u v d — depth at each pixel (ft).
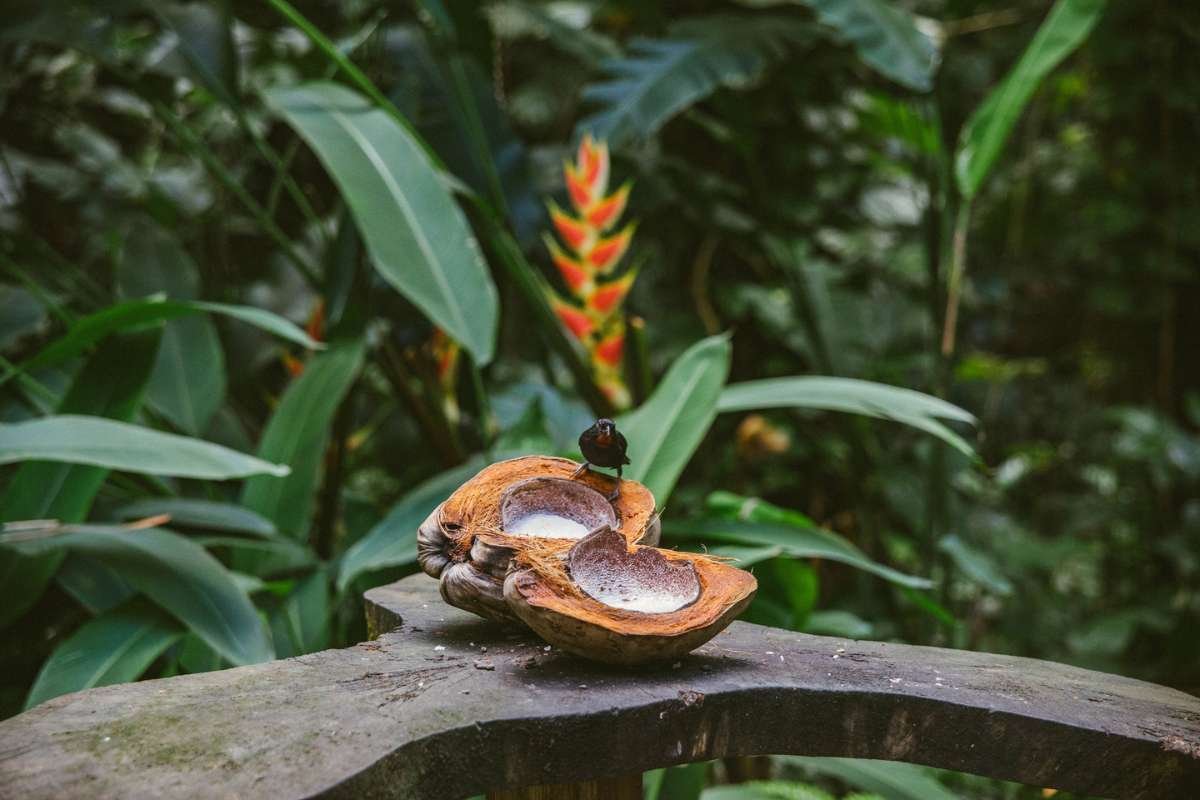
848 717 5.03
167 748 4.42
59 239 13.75
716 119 16.24
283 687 4.91
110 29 9.93
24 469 7.79
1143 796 4.90
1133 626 14.53
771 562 8.53
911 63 11.41
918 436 14.65
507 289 12.34
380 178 8.59
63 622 8.68
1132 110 16.81
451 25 11.65
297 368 11.19
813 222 16.61
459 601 5.33
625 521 5.45
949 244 11.68
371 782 4.34
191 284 10.17
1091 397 18.35
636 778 5.36
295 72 14.52
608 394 9.61
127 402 7.97
